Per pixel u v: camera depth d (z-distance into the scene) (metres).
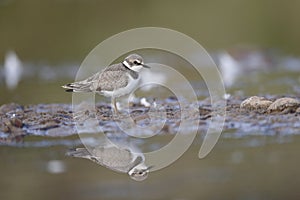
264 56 25.08
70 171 11.47
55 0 31.19
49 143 12.94
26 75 22.94
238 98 16.50
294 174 11.13
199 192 10.47
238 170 11.48
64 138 13.27
